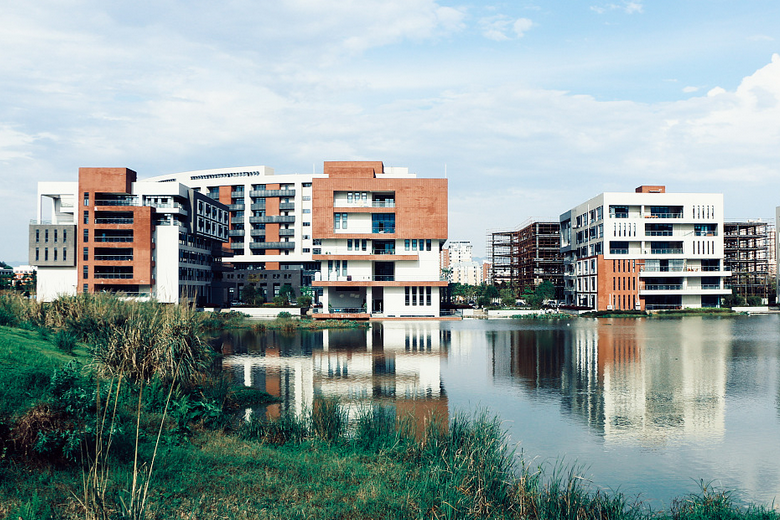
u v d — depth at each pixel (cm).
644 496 1314
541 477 1417
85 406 1252
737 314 9262
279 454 1402
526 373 3034
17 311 2728
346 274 7612
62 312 2806
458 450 1413
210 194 13200
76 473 1079
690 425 1958
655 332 5678
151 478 1121
